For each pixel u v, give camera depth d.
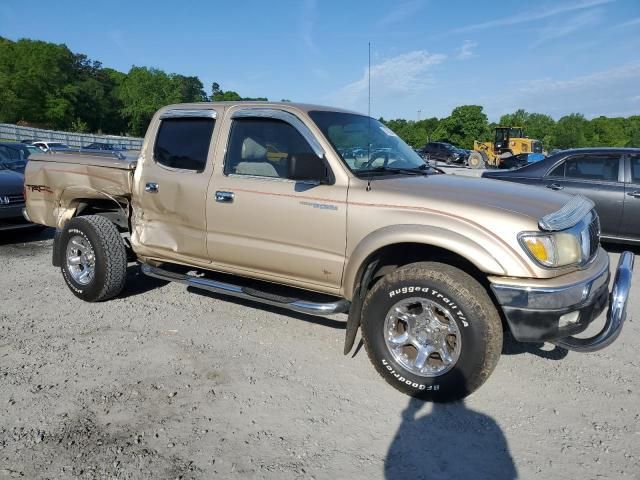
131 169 4.79
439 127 81.12
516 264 3.07
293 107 3.98
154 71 105.38
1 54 84.81
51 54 88.06
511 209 3.21
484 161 34.78
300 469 2.71
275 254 3.95
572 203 3.61
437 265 3.33
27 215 5.64
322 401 3.36
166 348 4.11
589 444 2.94
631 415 3.23
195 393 3.43
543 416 3.22
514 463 2.78
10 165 10.12
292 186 3.82
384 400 3.39
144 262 4.98
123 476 2.63
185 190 4.34
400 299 3.37
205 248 4.34
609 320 3.26
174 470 2.68
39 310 4.95
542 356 4.04
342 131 4.00
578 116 105.56
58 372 3.69
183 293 5.46
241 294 4.15
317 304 3.81
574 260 3.22
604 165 7.51
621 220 7.31
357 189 3.58
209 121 4.36
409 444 2.94
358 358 4.00
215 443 2.91
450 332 3.26
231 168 4.17
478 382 3.20
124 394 3.40
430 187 3.59
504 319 3.72
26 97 84.50
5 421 3.08
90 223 4.94
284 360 3.93
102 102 100.38
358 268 3.52
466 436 3.02
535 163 8.10
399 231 3.32
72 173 5.16
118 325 4.58
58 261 5.32
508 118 105.19
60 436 2.94
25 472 2.65
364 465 2.75
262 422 3.12
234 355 4.00
